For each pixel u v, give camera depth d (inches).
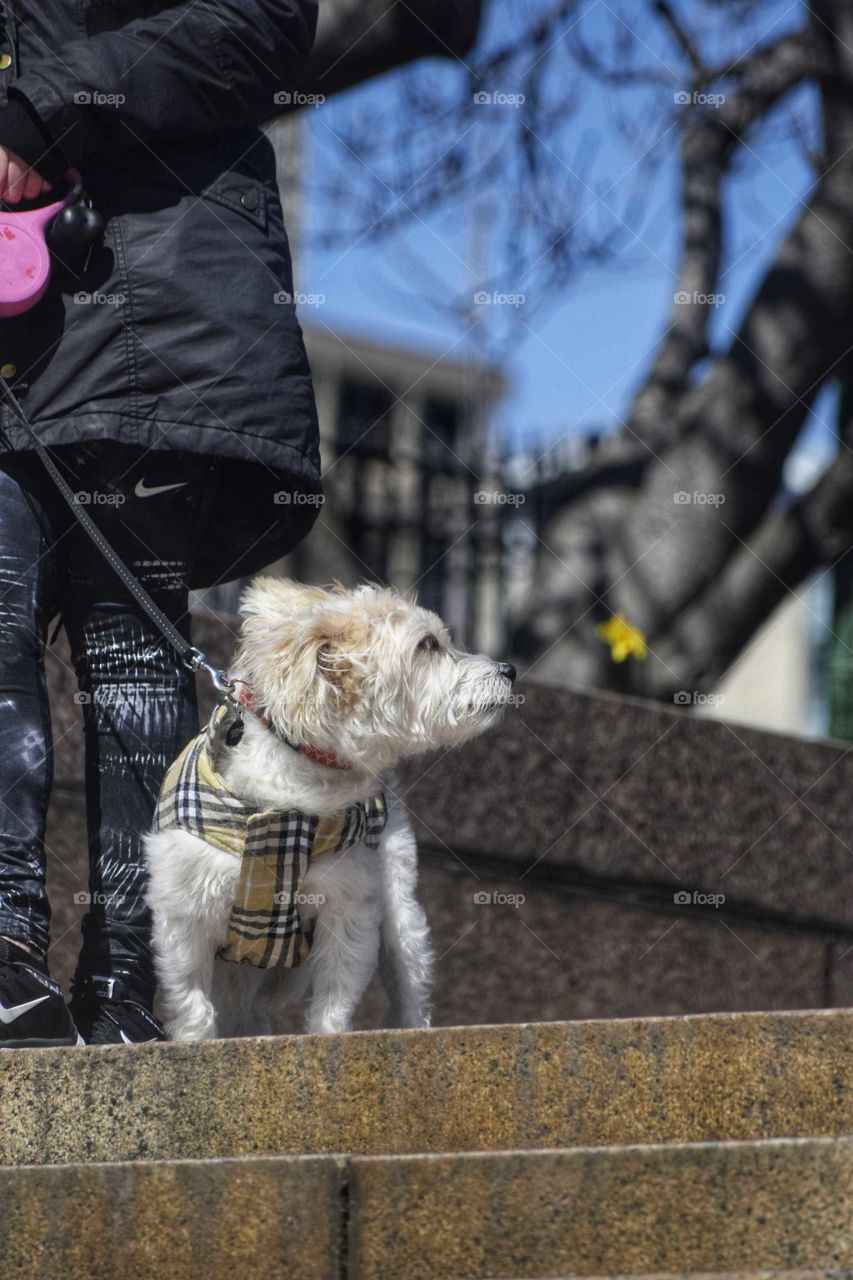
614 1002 271.1
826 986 299.4
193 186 156.6
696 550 376.8
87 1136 124.1
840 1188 99.8
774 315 376.8
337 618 163.5
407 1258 102.3
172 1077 124.9
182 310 152.3
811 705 1173.7
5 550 150.9
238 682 161.5
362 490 450.3
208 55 151.9
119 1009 156.4
